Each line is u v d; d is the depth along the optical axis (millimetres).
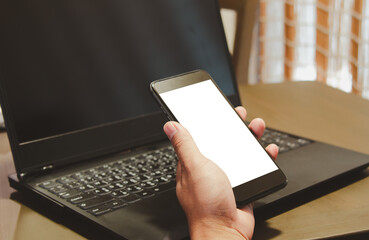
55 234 562
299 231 548
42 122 700
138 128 797
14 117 675
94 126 750
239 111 694
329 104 1116
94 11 785
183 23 898
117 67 796
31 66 702
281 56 2811
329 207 607
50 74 719
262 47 2803
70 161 718
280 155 749
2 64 675
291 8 2664
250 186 556
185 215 557
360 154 752
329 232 542
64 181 665
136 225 535
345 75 2629
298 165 706
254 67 2873
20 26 701
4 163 823
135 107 803
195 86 655
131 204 586
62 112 721
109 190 627
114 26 805
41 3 727
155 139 813
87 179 668
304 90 1232
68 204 591
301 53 2732
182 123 600
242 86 1284
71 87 737
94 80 765
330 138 896
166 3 880
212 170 503
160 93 619
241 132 629
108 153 757
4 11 690
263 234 545
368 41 2510
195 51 903
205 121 619
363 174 713
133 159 743
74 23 758
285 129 951
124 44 812
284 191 615
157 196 606
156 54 849
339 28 2572
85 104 747
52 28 733
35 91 700
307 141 813
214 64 923
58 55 732
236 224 509
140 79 820
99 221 545
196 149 516
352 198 632
